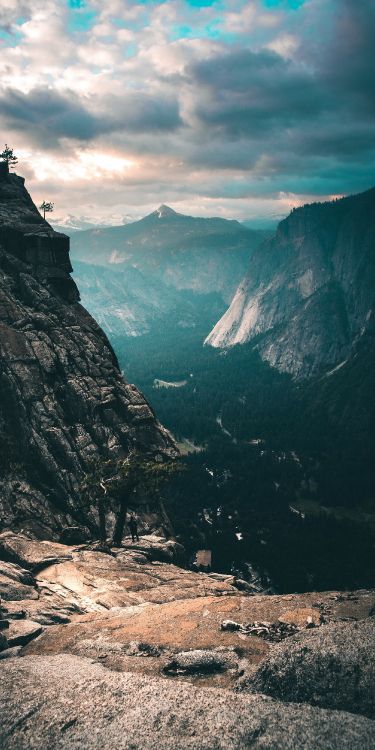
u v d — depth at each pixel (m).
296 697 15.63
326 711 14.28
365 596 24.11
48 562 36.56
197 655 18.94
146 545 51.34
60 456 66.31
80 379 73.94
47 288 81.94
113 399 73.69
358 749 12.77
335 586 146.75
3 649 21.61
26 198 97.25
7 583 29.33
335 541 181.62
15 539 39.28
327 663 15.93
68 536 55.94
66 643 21.62
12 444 65.94
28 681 17.38
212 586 34.25
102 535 47.22
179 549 53.66
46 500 60.81
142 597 30.27
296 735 13.36
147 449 72.12
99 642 21.23
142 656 19.89
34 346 74.00
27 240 82.75
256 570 151.12
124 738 13.91
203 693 15.67
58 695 16.27
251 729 13.74
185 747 13.36
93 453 67.44
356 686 15.16
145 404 75.88
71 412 71.50
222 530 179.38
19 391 69.88
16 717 15.30
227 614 23.36
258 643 20.17
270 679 16.31
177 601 26.58
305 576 150.50
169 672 18.38
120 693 16.08
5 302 77.69
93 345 79.25
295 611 22.72
